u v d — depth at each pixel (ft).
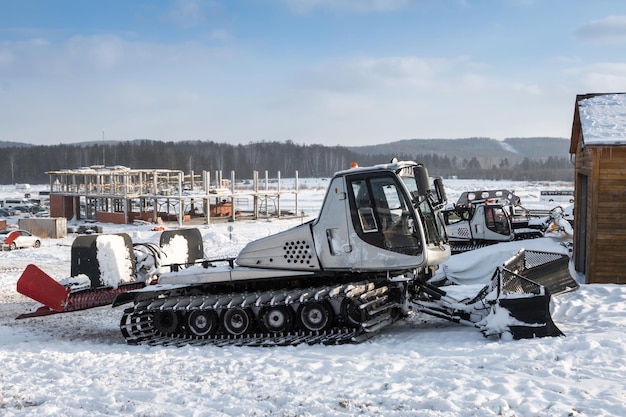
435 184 33.42
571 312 34.24
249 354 28.94
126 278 39.73
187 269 35.55
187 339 34.14
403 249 31.01
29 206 213.46
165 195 172.96
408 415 18.60
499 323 28.94
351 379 22.76
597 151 47.42
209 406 20.58
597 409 18.13
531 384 20.70
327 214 32.40
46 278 35.99
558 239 72.38
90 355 30.01
